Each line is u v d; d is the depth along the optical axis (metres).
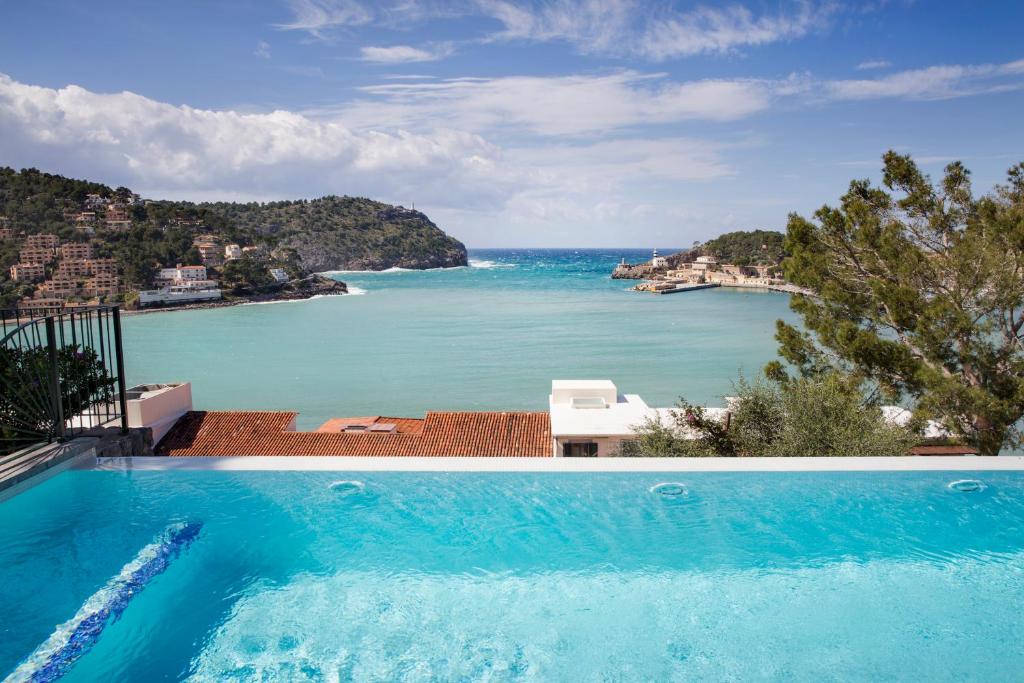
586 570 6.35
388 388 46.34
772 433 11.50
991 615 5.80
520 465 8.11
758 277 146.62
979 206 12.64
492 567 6.51
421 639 5.61
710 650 5.40
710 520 7.21
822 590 6.10
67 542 6.74
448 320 87.75
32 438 7.68
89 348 8.59
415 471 8.10
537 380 47.34
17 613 5.62
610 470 8.07
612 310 96.44
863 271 14.09
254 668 5.22
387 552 6.76
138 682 5.01
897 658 5.28
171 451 16.80
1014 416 11.38
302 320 93.50
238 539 6.95
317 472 7.98
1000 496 7.63
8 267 121.81
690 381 45.28
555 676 5.09
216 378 51.59
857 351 12.48
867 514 7.31
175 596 6.08
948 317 11.71
